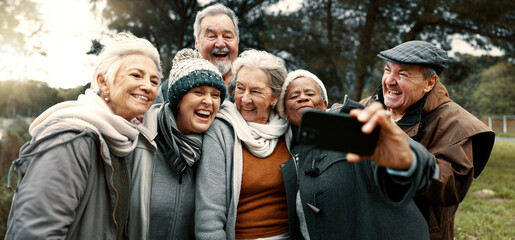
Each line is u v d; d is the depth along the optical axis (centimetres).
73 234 135
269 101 187
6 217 384
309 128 103
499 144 1805
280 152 187
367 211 147
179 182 172
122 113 156
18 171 133
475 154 197
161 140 178
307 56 908
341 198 153
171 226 168
